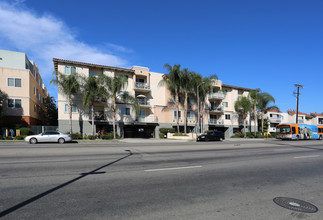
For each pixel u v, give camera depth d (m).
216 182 6.06
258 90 40.53
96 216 3.64
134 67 34.03
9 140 22.95
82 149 13.83
